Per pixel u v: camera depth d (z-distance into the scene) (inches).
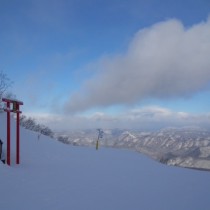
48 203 286.7
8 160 455.2
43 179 388.2
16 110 483.5
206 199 375.6
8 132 462.3
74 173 468.4
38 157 579.5
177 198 367.6
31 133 800.9
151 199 348.8
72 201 303.0
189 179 537.0
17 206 266.1
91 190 361.7
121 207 302.2
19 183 347.3
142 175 532.1
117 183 426.6
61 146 800.9
